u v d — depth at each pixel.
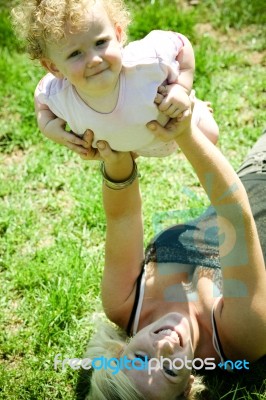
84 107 1.96
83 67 1.79
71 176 3.65
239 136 3.72
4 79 4.22
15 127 3.96
